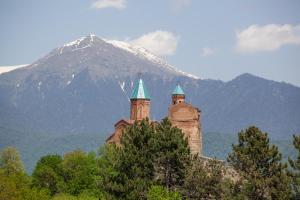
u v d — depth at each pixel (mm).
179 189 136375
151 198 124562
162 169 139125
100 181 144625
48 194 182125
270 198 121125
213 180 132500
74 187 191625
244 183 123875
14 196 149125
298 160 122938
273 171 123688
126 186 134500
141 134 142375
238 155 125938
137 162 137750
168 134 141000
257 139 127312
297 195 120750
